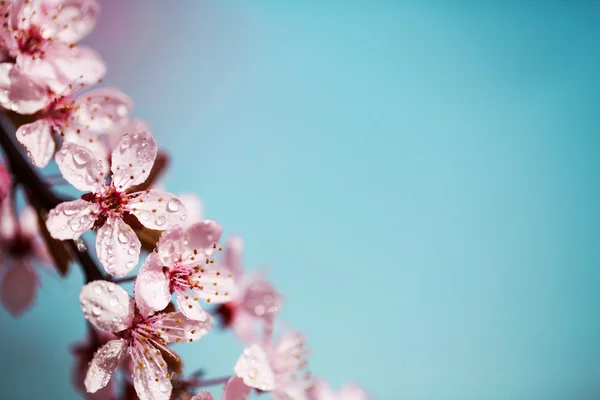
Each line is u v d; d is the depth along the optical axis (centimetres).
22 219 36
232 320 36
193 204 36
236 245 37
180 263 33
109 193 33
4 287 36
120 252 33
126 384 34
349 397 37
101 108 34
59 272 33
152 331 33
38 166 33
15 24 33
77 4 34
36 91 33
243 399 33
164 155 34
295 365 35
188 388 33
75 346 35
